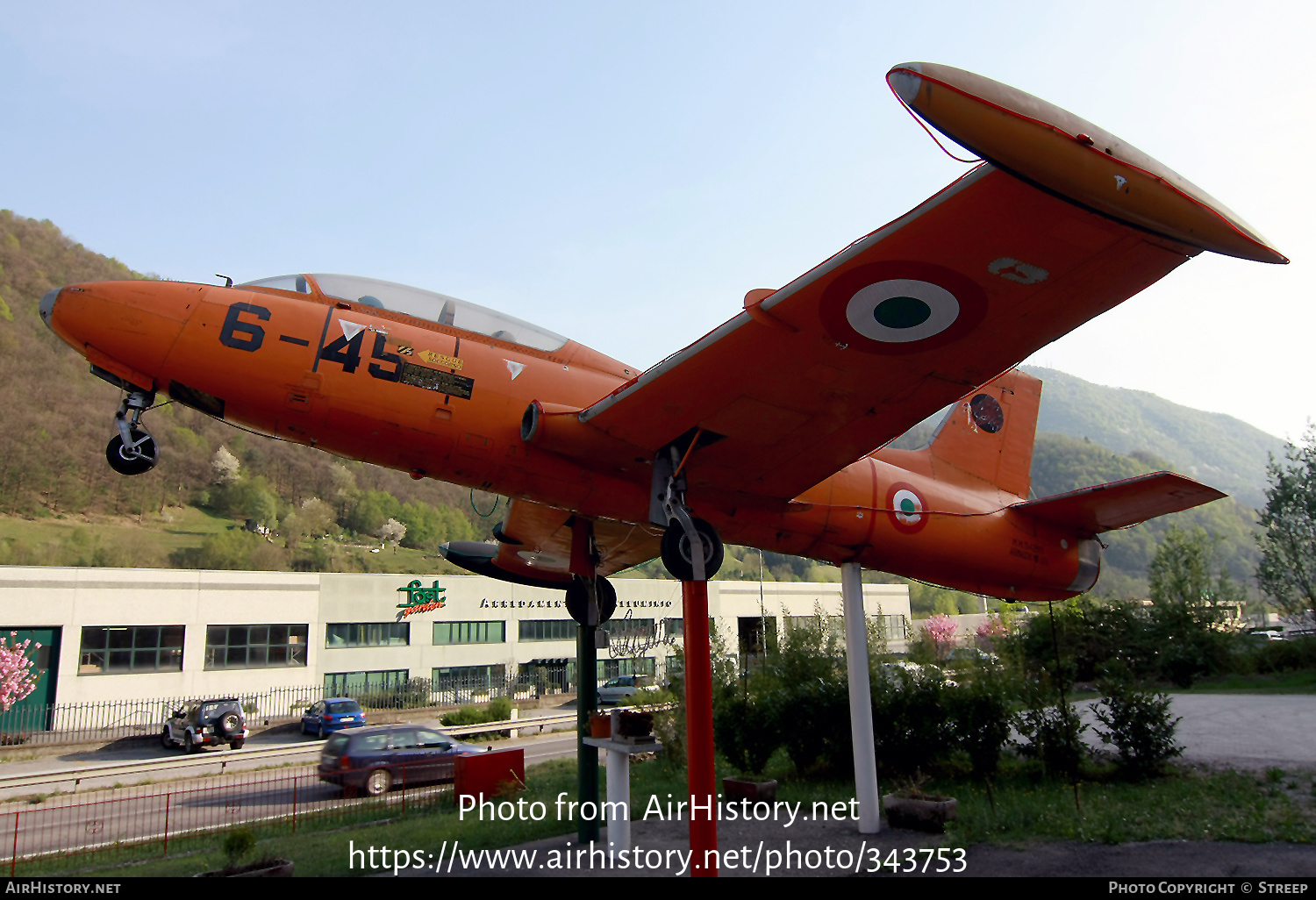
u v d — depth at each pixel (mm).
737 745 11875
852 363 6070
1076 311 5512
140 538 64562
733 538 8555
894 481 9398
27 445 68812
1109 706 10312
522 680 37594
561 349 8133
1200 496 9055
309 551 72500
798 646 13695
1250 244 4230
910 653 15344
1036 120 3762
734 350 5855
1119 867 6164
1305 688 20359
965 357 6051
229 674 30547
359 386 6820
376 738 14859
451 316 7668
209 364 6484
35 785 16453
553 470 7355
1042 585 10547
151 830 11484
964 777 10953
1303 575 26125
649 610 42281
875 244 4840
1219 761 10734
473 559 11867
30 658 26453
